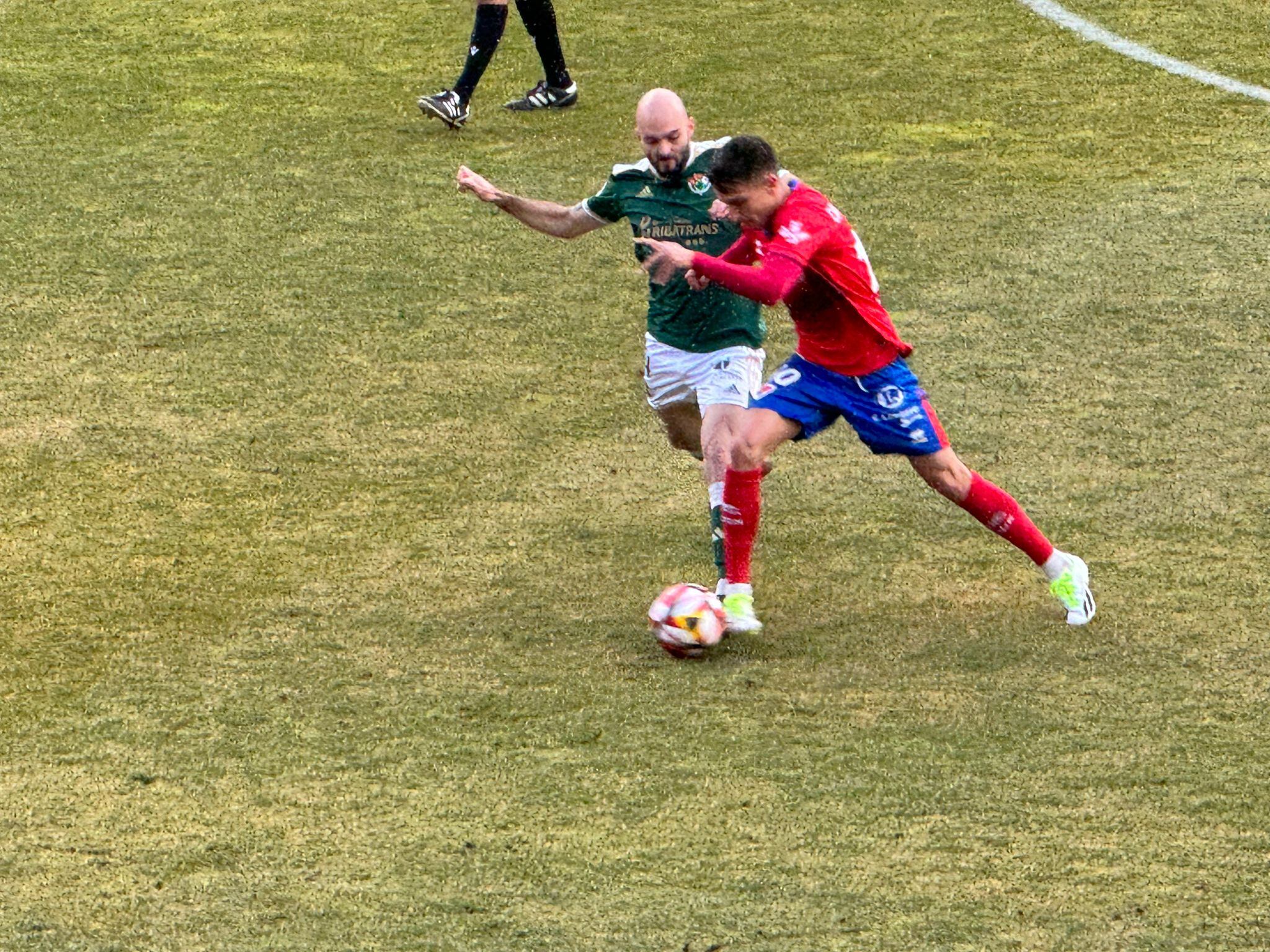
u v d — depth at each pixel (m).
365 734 19.38
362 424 27.19
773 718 19.50
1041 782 18.17
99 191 36.31
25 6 47.56
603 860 17.19
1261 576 22.16
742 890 16.70
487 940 16.12
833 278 19.88
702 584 22.52
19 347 29.86
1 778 18.67
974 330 29.77
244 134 39.09
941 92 40.59
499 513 24.53
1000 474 25.08
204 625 21.73
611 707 19.81
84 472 25.75
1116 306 30.42
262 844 17.56
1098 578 22.27
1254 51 42.66
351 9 47.09
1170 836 17.27
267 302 31.50
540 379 28.62
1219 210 34.12
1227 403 26.94
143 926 16.44
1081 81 41.09
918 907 16.39
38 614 21.98
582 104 40.41
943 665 20.48
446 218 34.84
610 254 33.34
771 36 44.44
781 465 25.67
